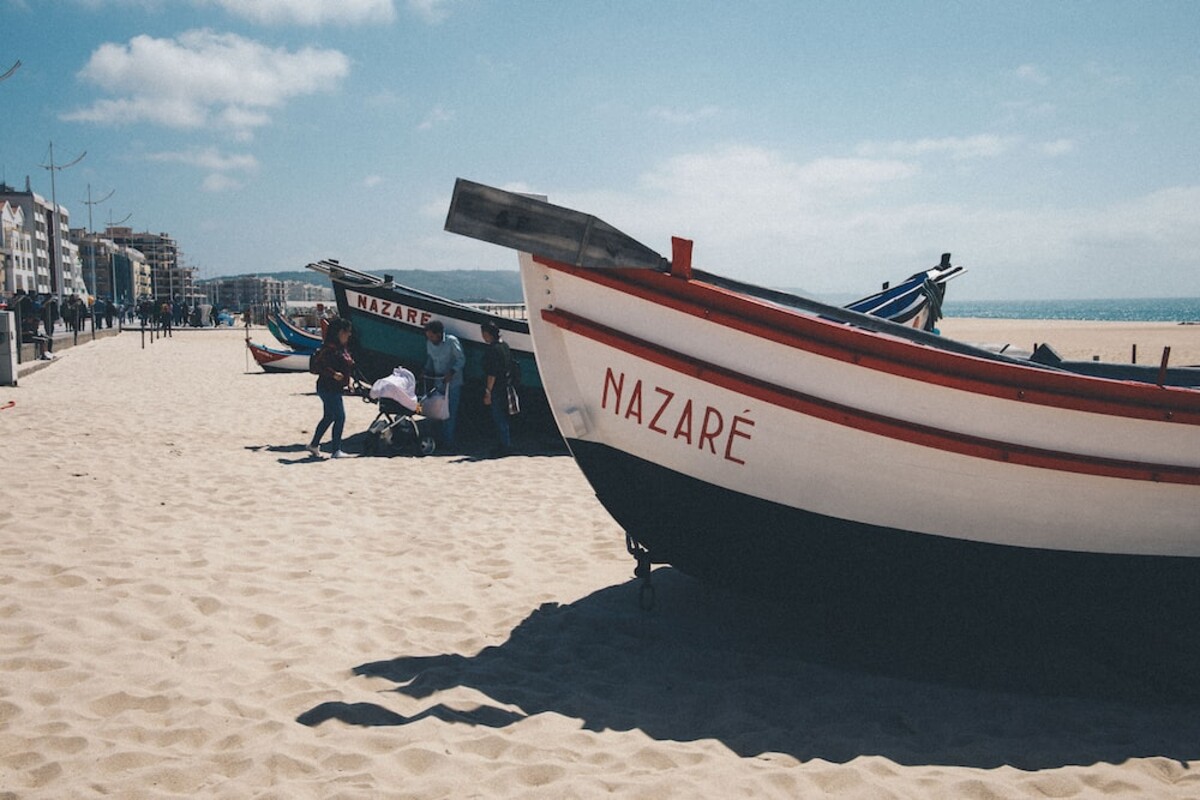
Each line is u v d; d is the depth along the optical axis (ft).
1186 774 12.08
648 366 15.53
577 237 14.67
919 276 36.55
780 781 11.50
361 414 50.03
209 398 56.13
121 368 78.13
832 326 14.58
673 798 10.91
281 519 24.71
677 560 17.30
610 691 14.64
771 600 17.38
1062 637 17.56
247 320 116.78
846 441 15.01
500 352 37.52
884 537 15.56
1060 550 15.39
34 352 76.89
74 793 10.48
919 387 14.66
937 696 14.75
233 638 15.74
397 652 15.66
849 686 15.10
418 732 12.50
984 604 16.17
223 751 11.68
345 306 42.70
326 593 18.57
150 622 16.17
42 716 12.34
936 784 11.53
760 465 15.51
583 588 20.08
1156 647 16.93
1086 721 13.93
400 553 22.09
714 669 15.79
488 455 38.09
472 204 14.34
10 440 35.68
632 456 16.19
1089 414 14.56
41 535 21.33
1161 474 14.74
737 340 15.07
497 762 11.80
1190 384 22.27
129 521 23.35
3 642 14.82
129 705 12.91
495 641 16.63
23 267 359.25
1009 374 14.38
